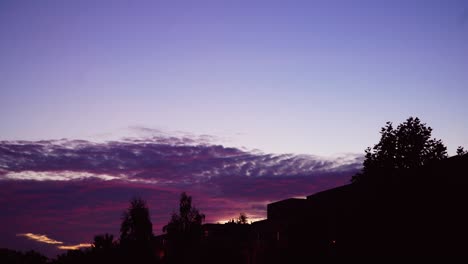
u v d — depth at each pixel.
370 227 32.41
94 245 60.03
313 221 44.94
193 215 53.78
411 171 30.81
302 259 44.75
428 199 29.91
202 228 54.84
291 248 47.41
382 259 31.61
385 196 31.28
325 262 40.66
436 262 29.27
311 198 46.19
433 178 30.22
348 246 35.81
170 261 51.69
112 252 54.72
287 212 55.28
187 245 52.44
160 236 63.38
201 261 54.28
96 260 56.88
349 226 35.81
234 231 69.44
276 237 52.53
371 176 32.22
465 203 29.52
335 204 41.19
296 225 48.03
